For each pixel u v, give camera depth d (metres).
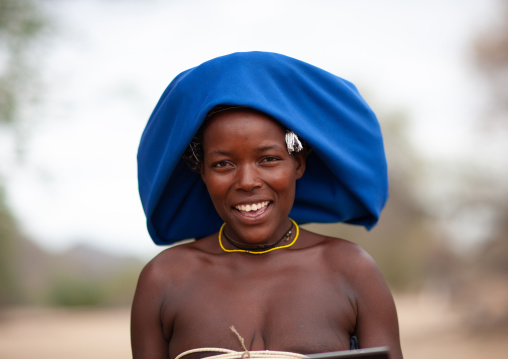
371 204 2.32
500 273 19.95
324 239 2.30
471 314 17.89
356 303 2.16
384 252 24.33
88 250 40.91
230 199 2.13
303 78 2.21
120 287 31.30
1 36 5.54
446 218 21.45
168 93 2.35
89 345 16.58
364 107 2.33
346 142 2.29
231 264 2.24
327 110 2.25
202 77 2.15
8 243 15.91
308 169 2.41
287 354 1.99
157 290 2.25
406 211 23.11
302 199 2.45
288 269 2.20
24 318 24.38
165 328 2.22
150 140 2.35
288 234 2.28
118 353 14.94
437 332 17.09
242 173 2.09
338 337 2.09
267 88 2.13
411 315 20.92
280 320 2.10
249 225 2.13
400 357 2.14
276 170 2.12
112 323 22.69
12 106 5.37
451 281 21.50
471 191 19.59
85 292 29.47
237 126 2.08
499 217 19.28
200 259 2.27
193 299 2.18
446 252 22.36
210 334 2.10
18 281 27.91
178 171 2.41
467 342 15.63
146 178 2.39
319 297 2.13
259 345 2.06
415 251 23.41
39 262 30.77
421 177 21.98
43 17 5.64
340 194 2.38
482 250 20.53
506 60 18.41
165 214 2.48
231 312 2.13
